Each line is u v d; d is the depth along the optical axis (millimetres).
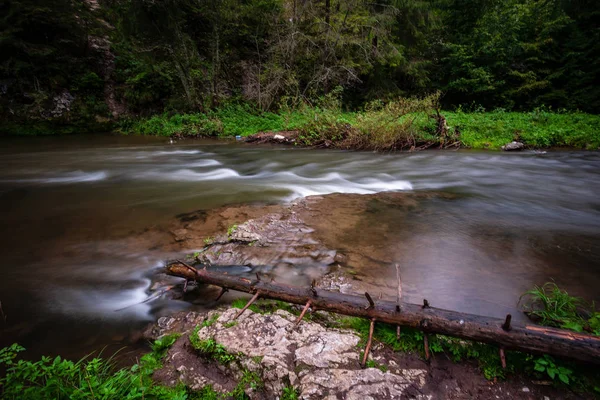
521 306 2766
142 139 14531
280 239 4070
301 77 18891
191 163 9422
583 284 3123
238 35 19516
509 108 20266
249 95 17859
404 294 2930
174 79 17953
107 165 8891
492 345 2107
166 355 2256
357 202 5750
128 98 17125
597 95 18625
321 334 2291
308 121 13336
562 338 1960
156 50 17688
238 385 1960
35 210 5148
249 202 5691
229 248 3816
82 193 6148
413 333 2303
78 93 16172
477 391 1886
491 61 20844
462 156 10469
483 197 6238
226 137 15008
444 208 5484
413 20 20609
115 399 1805
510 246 3986
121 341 2463
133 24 15891
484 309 2719
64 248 3875
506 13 20031
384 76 21281
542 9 21250
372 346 2205
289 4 18578
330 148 12156
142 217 4871
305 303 2533
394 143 11461
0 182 6906
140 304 2906
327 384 1877
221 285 2869
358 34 18703
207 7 16406
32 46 14625
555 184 7293
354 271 3348
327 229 4430
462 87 20797
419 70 21844
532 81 20094
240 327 2355
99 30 17547
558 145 12305
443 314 2227
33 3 14883
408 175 8102
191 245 3979
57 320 2674
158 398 1871
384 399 1798
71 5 16656
